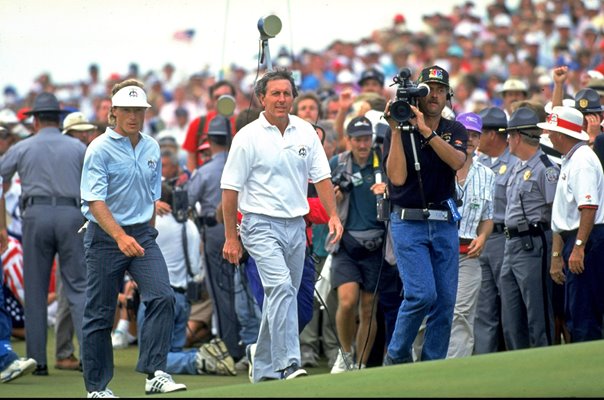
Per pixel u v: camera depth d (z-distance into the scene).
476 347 33.72
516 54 73.06
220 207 35.91
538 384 22.58
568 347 25.72
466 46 76.88
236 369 36.28
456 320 32.38
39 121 35.50
